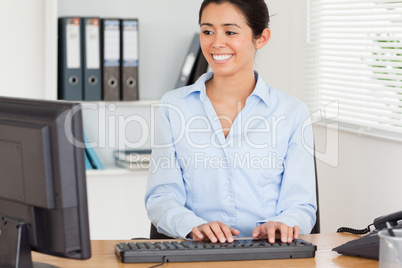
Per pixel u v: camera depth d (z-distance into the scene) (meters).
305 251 1.92
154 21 3.89
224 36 2.30
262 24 2.35
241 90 2.41
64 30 3.51
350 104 3.26
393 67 3.03
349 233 2.27
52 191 1.46
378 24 3.06
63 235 1.48
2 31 3.62
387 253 1.59
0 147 1.55
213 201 2.39
